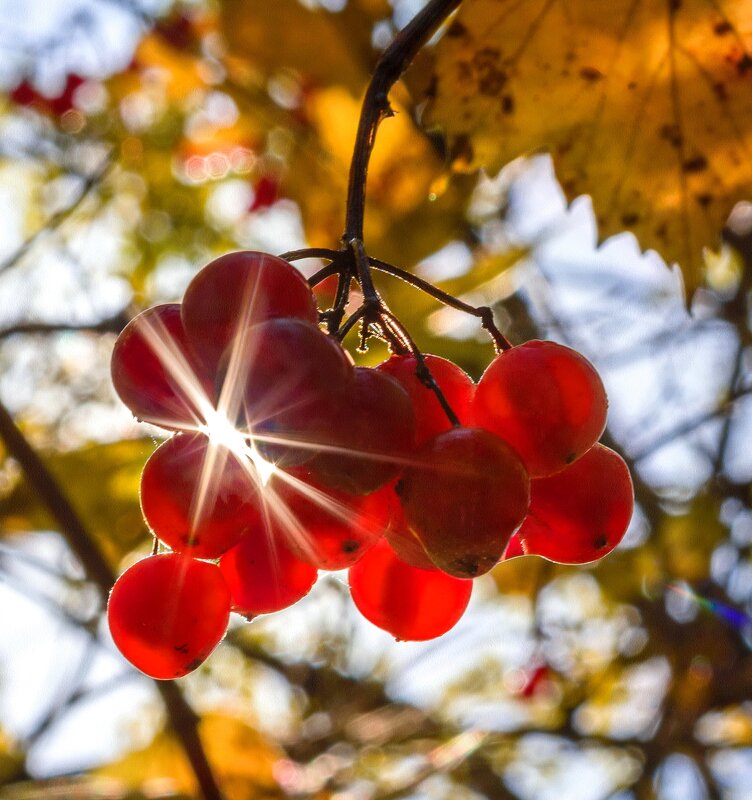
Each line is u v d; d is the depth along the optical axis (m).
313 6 3.74
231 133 5.49
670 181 2.54
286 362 1.40
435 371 1.73
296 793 4.59
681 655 5.93
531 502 1.72
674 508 6.29
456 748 5.62
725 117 2.46
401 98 3.69
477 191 4.19
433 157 3.75
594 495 1.70
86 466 4.22
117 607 1.69
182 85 4.84
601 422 1.63
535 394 1.59
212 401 1.55
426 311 3.76
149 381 1.58
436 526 1.50
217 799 3.24
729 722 6.47
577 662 6.68
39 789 3.68
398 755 6.18
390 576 1.85
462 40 2.39
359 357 3.43
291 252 1.66
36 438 5.69
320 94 3.93
